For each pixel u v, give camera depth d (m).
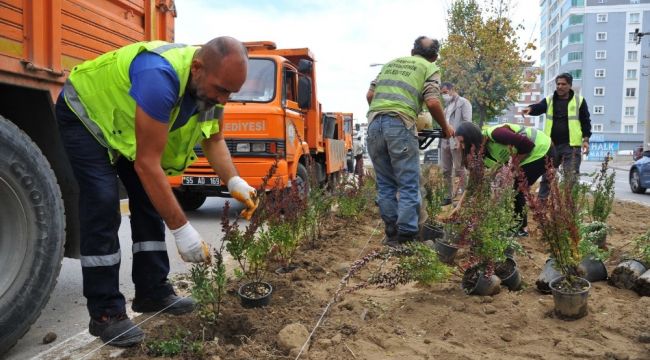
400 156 5.27
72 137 2.99
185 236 2.88
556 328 3.13
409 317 3.27
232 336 3.22
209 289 3.14
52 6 3.43
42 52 3.38
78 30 3.74
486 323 3.15
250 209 3.58
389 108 5.29
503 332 3.02
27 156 3.02
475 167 4.38
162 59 2.80
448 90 9.80
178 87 2.79
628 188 19.52
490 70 21.17
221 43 2.78
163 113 2.72
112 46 4.19
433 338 3.00
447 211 6.93
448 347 2.84
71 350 3.15
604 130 93.06
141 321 3.47
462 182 5.39
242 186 3.54
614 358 2.70
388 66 5.59
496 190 4.06
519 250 3.91
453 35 21.67
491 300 3.55
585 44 93.06
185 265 5.40
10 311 2.98
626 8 90.38
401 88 5.34
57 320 3.78
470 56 21.52
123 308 3.11
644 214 8.90
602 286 3.96
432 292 3.77
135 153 2.86
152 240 3.53
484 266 3.69
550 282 3.45
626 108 91.94
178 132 3.15
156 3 4.81
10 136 2.94
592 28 92.31
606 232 5.08
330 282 4.25
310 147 10.38
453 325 3.11
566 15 96.94
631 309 3.34
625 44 91.06
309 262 4.75
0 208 2.96
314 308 3.52
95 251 3.01
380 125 5.37
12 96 3.34
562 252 3.44
